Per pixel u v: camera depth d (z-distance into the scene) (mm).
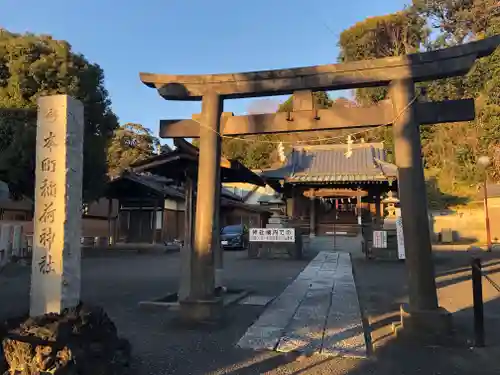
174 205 27766
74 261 4566
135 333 6121
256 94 7027
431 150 43250
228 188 40406
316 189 27234
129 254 21422
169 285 10953
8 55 17766
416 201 5934
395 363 4883
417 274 5859
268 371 4613
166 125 7305
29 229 21891
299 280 11703
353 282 11320
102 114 19922
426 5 46281
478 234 28797
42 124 4684
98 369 3906
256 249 18453
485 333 6109
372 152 29031
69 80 17984
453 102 6059
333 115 6590
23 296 9242
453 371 4637
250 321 6910
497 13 42438
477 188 34000
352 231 27250
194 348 5410
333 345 5559
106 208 31984
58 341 3781
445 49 6094
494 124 35719
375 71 6359
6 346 3902
